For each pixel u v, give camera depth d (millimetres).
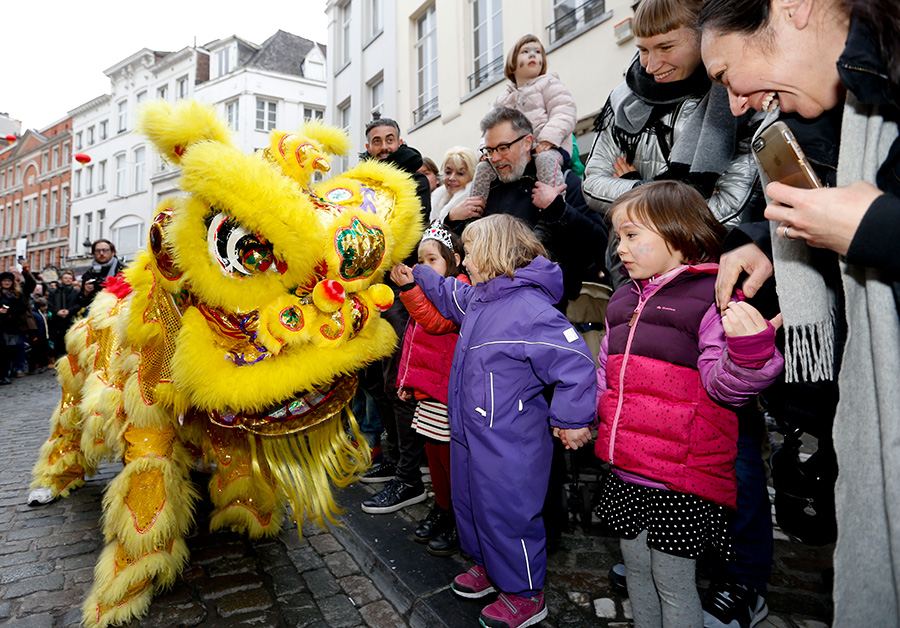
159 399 1621
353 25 10805
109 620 1687
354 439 1841
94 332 2330
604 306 2492
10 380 8336
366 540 2238
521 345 1617
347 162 10875
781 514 1572
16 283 8508
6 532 2441
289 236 1367
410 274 2117
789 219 821
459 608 1738
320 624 1730
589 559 2053
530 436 1648
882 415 828
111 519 1724
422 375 2215
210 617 1757
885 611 860
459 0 7730
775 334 1182
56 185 30391
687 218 1415
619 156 2045
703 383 1280
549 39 6316
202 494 2770
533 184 2377
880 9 724
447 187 3594
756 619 1585
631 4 5172
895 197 740
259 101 21531
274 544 2281
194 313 1489
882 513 854
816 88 890
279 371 1450
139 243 24828
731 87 986
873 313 835
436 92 8664
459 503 1775
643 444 1366
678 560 1341
